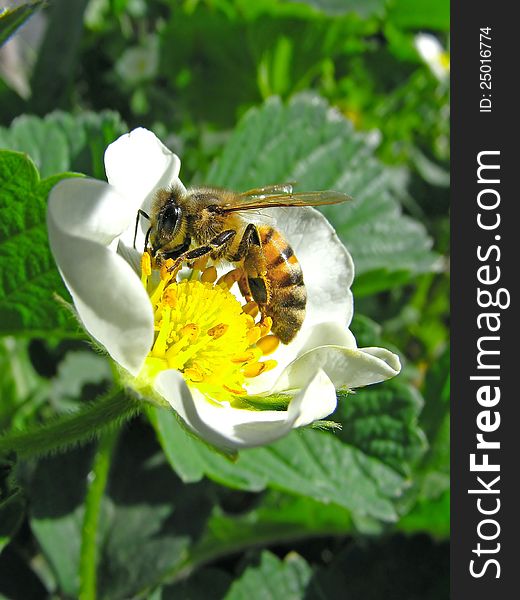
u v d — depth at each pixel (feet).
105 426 0.20
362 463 0.27
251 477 0.25
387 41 0.51
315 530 0.30
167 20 0.48
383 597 0.29
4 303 0.23
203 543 0.31
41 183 0.20
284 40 0.42
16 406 0.30
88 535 0.25
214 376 0.21
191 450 0.25
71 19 0.36
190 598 0.27
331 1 0.40
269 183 0.32
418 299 0.43
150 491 0.28
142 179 0.21
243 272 0.22
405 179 0.47
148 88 0.44
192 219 0.22
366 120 0.48
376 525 0.30
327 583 0.28
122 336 0.18
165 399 0.18
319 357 0.20
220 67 0.43
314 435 0.27
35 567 0.30
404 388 0.28
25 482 0.27
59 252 0.16
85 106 0.43
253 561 0.28
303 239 0.23
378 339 0.29
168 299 0.21
